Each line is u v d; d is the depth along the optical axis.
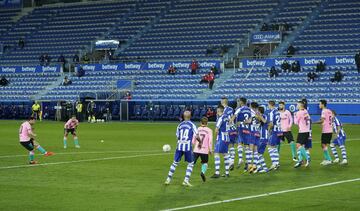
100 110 120.12
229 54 125.25
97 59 139.38
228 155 39.03
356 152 55.56
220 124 38.38
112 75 130.38
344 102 103.25
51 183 35.47
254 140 41.16
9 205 28.28
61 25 152.75
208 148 35.72
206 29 135.00
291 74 113.25
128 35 141.75
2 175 39.16
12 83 138.88
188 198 30.17
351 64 109.56
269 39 121.56
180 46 133.00
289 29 124.56
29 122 46.00
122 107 120.06
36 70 138.75
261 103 110.12
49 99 129.88
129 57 134.75
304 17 126.62
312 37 120.75
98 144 64.50
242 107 41.66
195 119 113.19
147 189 33.22
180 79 122.69
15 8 163.88
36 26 155.25
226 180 37.06
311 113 104.88
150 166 44.31
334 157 48.09
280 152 55.59
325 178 37.84
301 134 43.69
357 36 117.12
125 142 67.12
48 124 107.19
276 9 132.12
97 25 148.25
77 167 43.66
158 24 142.25
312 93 108.19
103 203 28.77
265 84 113.62
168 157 50.88
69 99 126.75
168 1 148.50
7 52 150.12
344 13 123.69
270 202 28.94
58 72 136.38
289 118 47.25
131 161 47.72
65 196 30.81
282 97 109.94
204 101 113.75
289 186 34.31
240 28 130.88
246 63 119.31
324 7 127.69
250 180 37.06
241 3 138.62
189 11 142.50
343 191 32.31
